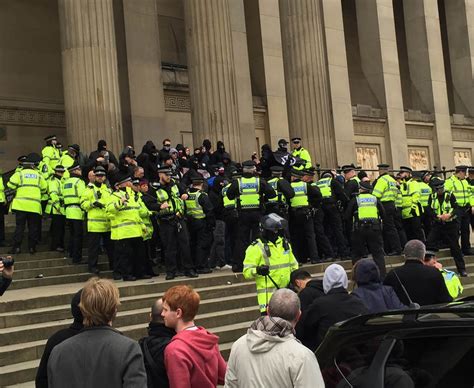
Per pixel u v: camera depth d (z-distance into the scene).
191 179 12.98
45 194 13.20
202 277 11.70
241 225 12.28
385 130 27.95
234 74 19.48
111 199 11.50
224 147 18.14
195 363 4.20
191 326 4.41
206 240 12.73
